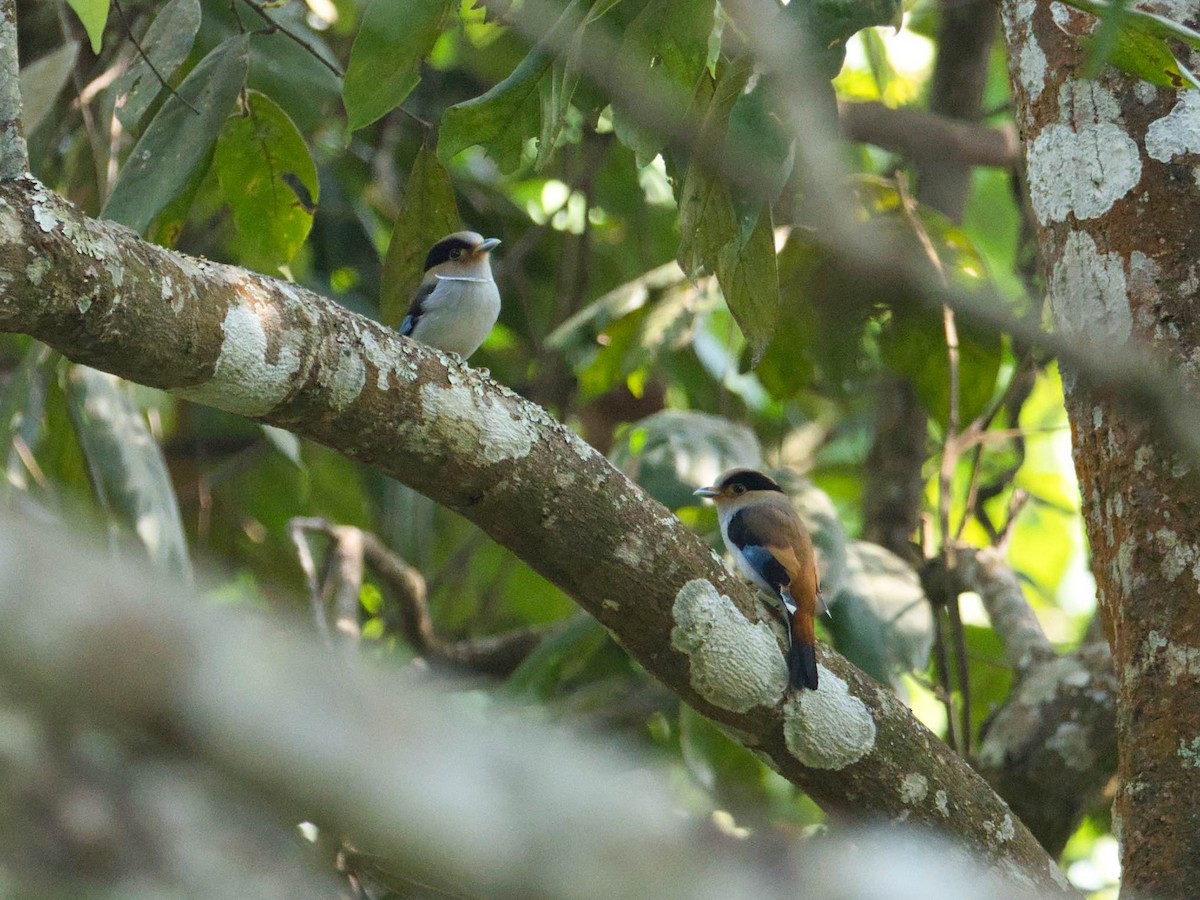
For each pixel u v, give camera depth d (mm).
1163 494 7023
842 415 16672
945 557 12375
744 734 7387
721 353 16500
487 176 17109
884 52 16062
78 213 5707
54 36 13289
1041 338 4129
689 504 12602
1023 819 10984
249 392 6297
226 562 15836
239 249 11500
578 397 16172
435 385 6707
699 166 7363
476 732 1847
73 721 1697
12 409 10695
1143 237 7418
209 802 2086
